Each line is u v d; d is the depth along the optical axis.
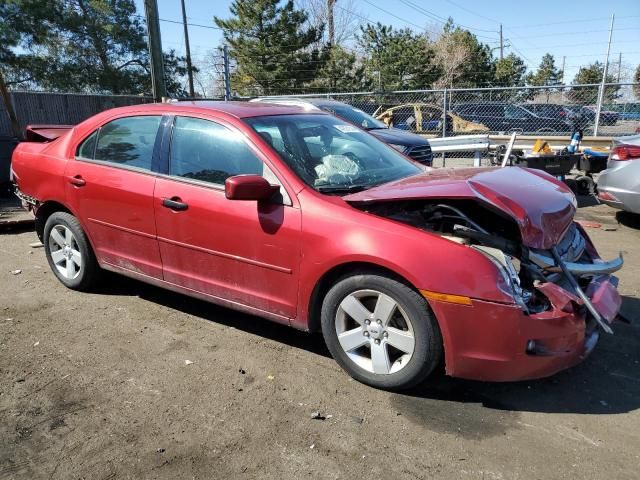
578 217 8.15
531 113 15.54
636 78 48.31
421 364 3.11
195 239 3.86
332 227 3.27
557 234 3.27
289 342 3.99
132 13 30.36
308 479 2.59
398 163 4.32
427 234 3.08
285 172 3.52
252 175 3.39
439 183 3.38
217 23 32.84
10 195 10.04
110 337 4.04
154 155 4.14
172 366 3.62
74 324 4.26
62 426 2.98
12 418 3.04
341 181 3.69
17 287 5.04
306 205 3.39
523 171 4.00
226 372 3.55
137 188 4.15
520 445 2.82
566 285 3.23
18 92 15.89
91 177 4.46
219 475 2.62
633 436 2.89
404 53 37.09
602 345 3.89
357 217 3.24
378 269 3.19
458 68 45.81
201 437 2.89
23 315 4.42
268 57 32.44
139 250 4.27
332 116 4.63
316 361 3.70
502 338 2.93
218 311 4.54
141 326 4.23
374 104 17.59
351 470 2.65
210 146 3.88
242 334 4.11
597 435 2.90
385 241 3.10
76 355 3.77
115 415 3.08
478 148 9.31
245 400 3.23
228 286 3.81
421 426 2.98
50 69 27.39
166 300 4.76
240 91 33.59
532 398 3.25
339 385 3.40
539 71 59.75
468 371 3.04
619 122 14.80
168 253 4.07
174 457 2.74
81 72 28.91
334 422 3.02
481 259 2.96
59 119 17.08
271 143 3.70
